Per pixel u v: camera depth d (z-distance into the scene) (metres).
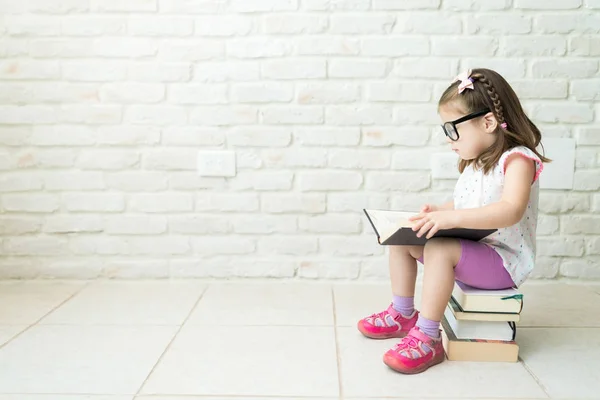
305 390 1.35
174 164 2.14
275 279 2.19
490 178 1.53
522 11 2.07
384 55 2.09
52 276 2.19
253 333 1.70
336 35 2.09
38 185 2.15
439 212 1.44
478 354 1.52
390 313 1.68
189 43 2.09
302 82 2.11
